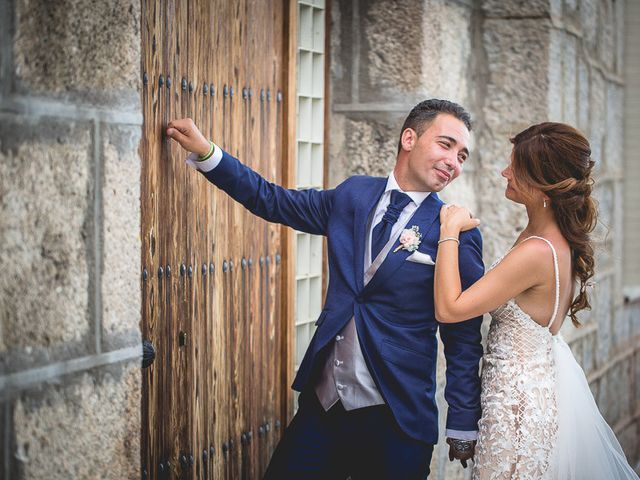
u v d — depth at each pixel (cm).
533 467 319
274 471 340
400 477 322
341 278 329
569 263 331
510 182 335
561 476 324
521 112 510
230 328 383
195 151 327
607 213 687
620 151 722
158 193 336
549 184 324
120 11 263
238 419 390
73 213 250
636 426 764
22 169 235
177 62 344
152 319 335
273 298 412
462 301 313
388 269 320
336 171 463
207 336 368
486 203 518
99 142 259
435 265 320
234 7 377
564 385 331
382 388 317
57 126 245
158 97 334
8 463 232
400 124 449
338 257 329
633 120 732
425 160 322
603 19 645
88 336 257
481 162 518
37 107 238
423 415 324
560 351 334
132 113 270
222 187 334
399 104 450
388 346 319
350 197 334
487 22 513
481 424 328
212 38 364
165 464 346
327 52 459
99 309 260
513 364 326
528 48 508
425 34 446
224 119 373
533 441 320
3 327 230
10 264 232
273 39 404
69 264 250
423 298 323
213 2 364
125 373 271
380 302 323
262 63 397
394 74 450
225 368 380
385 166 453
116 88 264
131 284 272
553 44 513
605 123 667
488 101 516
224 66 372
